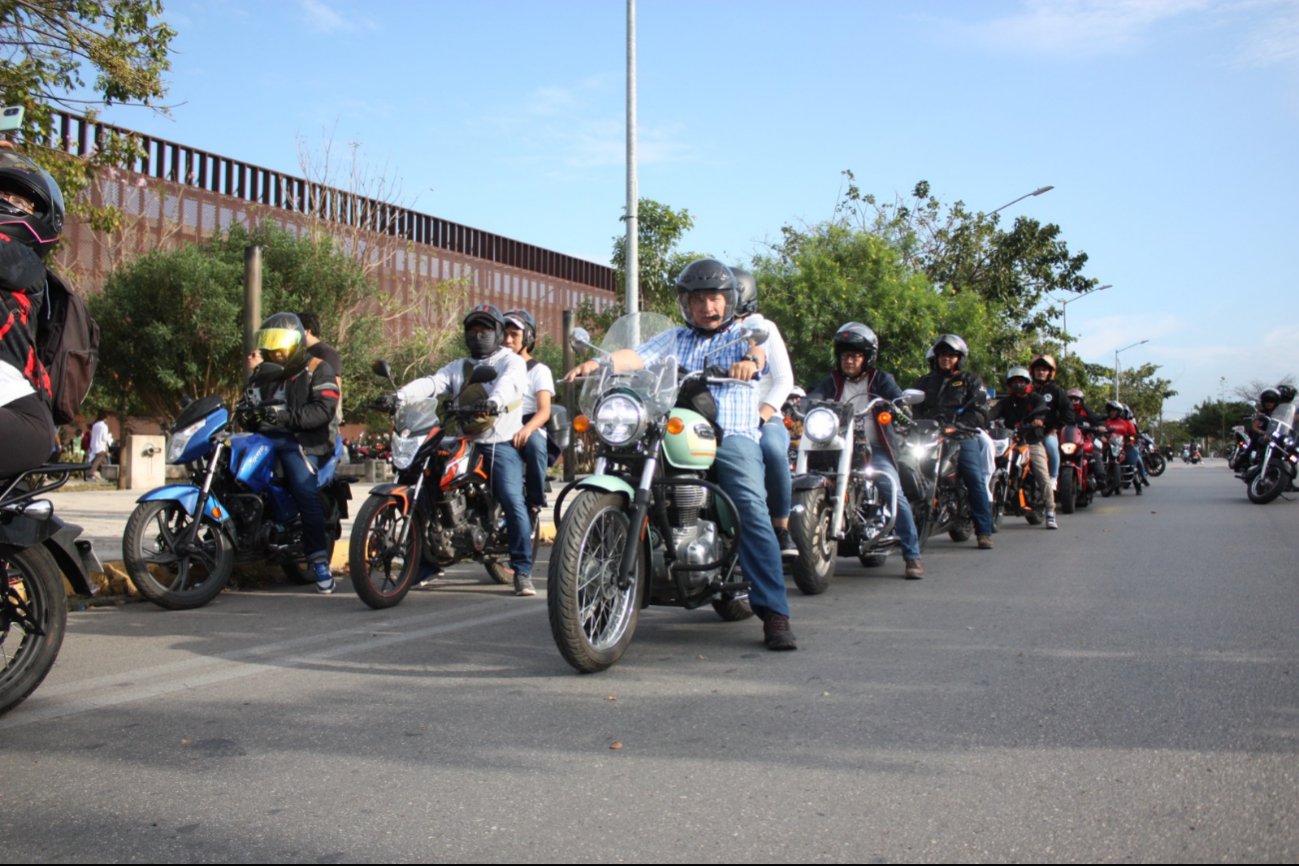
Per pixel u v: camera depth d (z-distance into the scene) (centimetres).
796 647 503
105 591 671
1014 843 268
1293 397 1464
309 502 694
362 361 2462
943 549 948
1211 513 1291
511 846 270
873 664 468
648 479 461
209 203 4050
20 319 388
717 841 271
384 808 297
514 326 759
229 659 497
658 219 2422
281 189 4381
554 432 793
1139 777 314
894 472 730
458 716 391
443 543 673
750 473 495
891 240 2559
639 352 500
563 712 394
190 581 702
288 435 697
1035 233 2672
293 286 2502
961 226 2711
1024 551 912
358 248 2862
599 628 477
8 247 379
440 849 268
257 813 295
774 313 2006
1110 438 1700
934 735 358
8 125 452
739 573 526
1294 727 363
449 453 661
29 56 1069
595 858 262
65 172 1091
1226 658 469
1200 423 10625
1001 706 393
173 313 2312
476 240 5872
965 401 932
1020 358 2716
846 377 751
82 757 346
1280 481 1424
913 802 296
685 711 394
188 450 650
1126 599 632
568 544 443
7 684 396
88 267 2978
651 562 483
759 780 316
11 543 390
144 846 273
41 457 390
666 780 317
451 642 535
